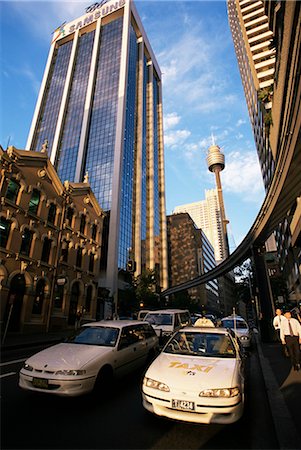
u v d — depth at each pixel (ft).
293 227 86.17
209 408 12.93
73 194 82.17
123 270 188.55
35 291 62.44
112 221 188.85
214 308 399.24
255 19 164.76
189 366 15.42
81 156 229.45
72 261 77.10
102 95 254.68
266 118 59.06
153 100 349.82
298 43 26.25
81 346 19.98
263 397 19.31
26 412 15.17
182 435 13.10
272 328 49.75
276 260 219.82
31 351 37.73
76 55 304.71
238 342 20.45
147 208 286.05
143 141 287.89
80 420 14.43
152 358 26.91
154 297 137.80
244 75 187.11
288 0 27.20
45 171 69.46
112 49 276.00
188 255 370.94
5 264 55.21
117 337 21.70
